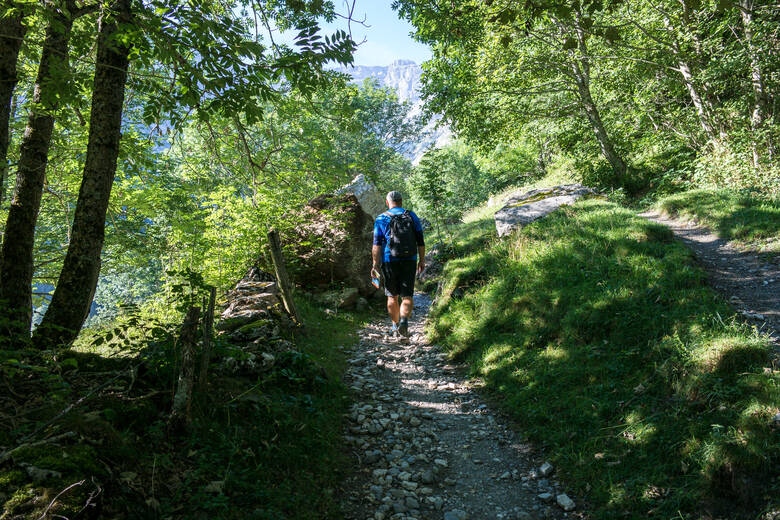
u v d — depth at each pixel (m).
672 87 12.89
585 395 3.86
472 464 3.47
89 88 4.14
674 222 8.75
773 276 5.13
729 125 11.09
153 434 2.64
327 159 7.69
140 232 9.50
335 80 5.48
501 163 27.67
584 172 16.30
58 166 7.33
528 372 4.57
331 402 4.14
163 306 6.90
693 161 11.52
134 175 7.70
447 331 6.31
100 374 3.10
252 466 2.79
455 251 10.26
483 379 4.94
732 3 2.77
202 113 3.91
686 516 2.52
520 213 9.62
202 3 3.82
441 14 6.52
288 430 3.29
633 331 4.28
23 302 3.81
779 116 10.05
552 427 3.71
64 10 3.36
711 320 3.97
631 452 3.12
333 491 2.96
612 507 2.78
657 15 11.52
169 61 3.66
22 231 3.85
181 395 2.80
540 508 2.94
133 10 3.50
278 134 7.21
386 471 3.29
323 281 8.81
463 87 14.03
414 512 2.87
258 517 2.35
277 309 5.83
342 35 3.63
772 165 8.81
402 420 4.12
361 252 8.90
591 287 5.25
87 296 3.71
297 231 8.79
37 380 2.87
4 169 4.00
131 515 2.01
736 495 2.49
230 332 4.62
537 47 13.78
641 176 14.27
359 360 5.60
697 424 3.00
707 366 3.40
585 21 2.84
